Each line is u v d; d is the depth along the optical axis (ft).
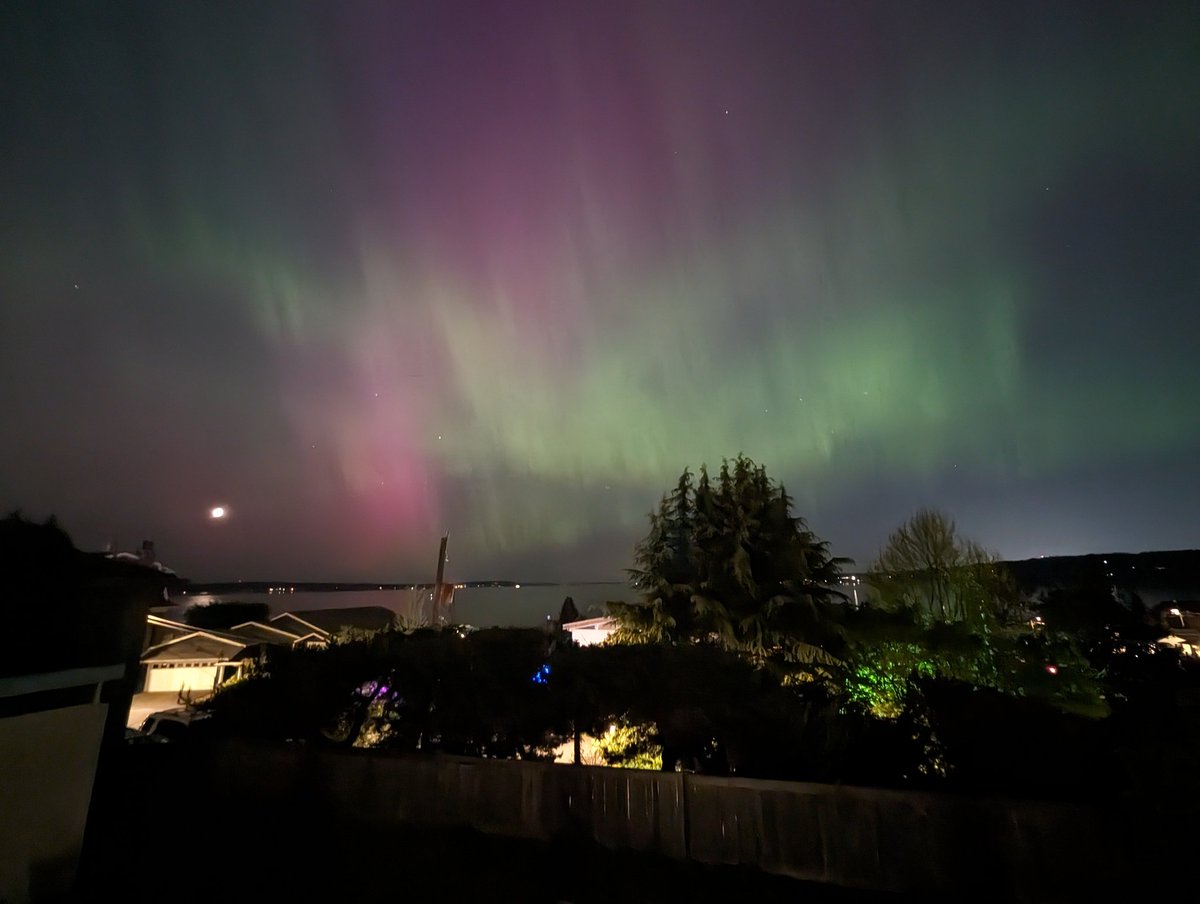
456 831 25.18
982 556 58.65
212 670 97.14
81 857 23.02
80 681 22.15
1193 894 17.43
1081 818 19.15
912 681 26.78
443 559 106.01
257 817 26.35
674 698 27.55
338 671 31.60
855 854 21.15
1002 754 22.68
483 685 29.78
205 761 28.78
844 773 24.64
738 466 55.47
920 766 23.98
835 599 50.44
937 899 19.97
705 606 48.39
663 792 23.62
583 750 29.63
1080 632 38.34
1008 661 35.58
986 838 19.95
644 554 54.49
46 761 21.09
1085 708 31.65
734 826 22.61
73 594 30.12
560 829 24.35
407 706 30.04
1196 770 18.20
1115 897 18.34
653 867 22.21
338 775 27.12
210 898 20.31
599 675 29.07
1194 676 28.17
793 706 27.32
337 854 23.25
